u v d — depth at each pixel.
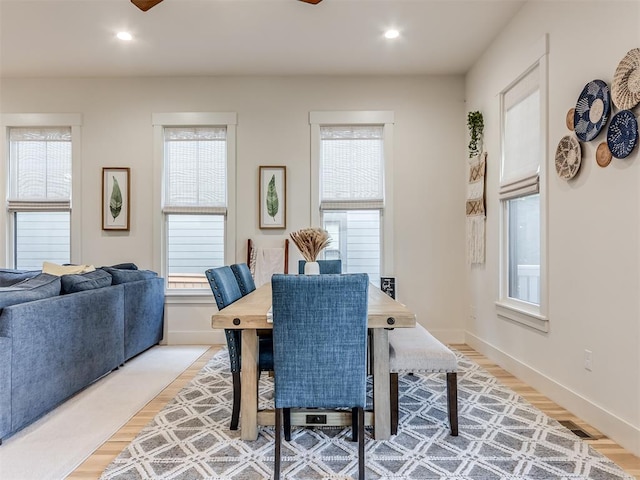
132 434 2.18
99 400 2.67
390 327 1.92
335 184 4.33
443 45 3.64
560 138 2.54
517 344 3.11
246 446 2.03
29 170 4.34
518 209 3.26
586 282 2.28
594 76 2.21
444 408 2.51
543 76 2.70
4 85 4.29
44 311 2.37
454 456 1.92
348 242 4.37
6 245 4.30
